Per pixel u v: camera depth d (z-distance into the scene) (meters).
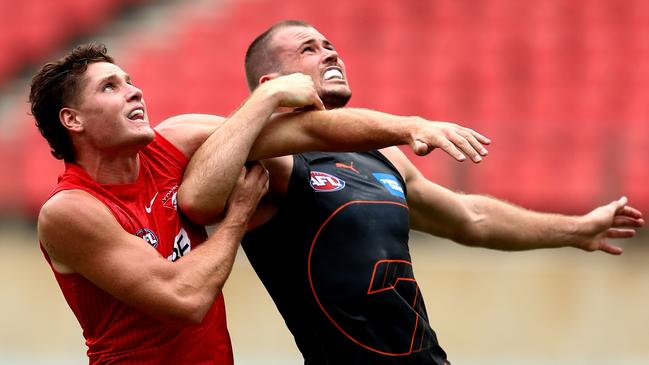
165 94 44.06
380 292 14.60
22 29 49.28
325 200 14.80
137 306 13.21
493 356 31.89
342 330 14.62
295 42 16.31
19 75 48.03
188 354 13.91
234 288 32.16
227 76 44.78
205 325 14.12
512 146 35.31
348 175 15.26
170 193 14.13
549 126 35.34
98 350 14.05
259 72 16.70
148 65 45.69
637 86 43.72
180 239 14.09
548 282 32.16
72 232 13.16
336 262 14.65
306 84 14.13
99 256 13.18
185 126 14.81
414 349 14.77
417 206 16.98
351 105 43.38
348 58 45.47
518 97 43.25
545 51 45.25
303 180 14.77
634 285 32.09
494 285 32.22
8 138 40.81
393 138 13.42
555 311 32.03
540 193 34.62
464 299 32.25
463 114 42.69
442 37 46.12
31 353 32.81
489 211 17.73
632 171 32.78
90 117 13.51
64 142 13.82
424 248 32.84
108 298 13.64
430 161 32.06
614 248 18.47
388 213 15.12
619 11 46.72
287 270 14.98
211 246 13.70
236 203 14.09
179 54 46.28
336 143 13.88
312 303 14.77
